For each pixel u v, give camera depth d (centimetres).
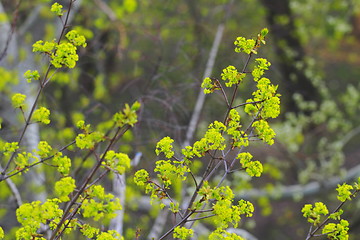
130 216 909
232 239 384
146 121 769
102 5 1226
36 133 792
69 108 1175
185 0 1531
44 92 783
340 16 1616
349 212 1273
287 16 1591
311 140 1554
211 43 1249
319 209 411
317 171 1428
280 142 1232
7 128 795
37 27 1039
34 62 952
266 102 398
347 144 1777
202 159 975
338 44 1859
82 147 348
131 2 1173
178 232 400
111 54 1266
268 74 1695
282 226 1636
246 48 407
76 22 1279
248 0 1579
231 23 1534
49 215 362
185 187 777
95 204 340
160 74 828
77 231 631
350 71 2014
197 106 860
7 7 1055
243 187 966
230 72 405
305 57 1584
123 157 344
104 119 979
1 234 390
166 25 1357
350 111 1424
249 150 1291
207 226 1026
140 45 1282
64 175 375
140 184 405
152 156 799
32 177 795
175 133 793
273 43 1609
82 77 1217
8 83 875
